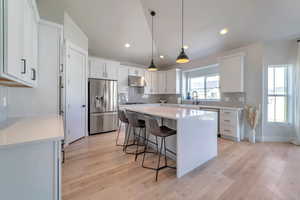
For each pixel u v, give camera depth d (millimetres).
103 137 3850
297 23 2832
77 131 3510
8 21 974
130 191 1671
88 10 2965
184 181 1870
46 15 2650
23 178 931
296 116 3244
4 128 1282
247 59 3697
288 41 3348
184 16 3154
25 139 948
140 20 3383
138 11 3109
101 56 5133
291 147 3082
